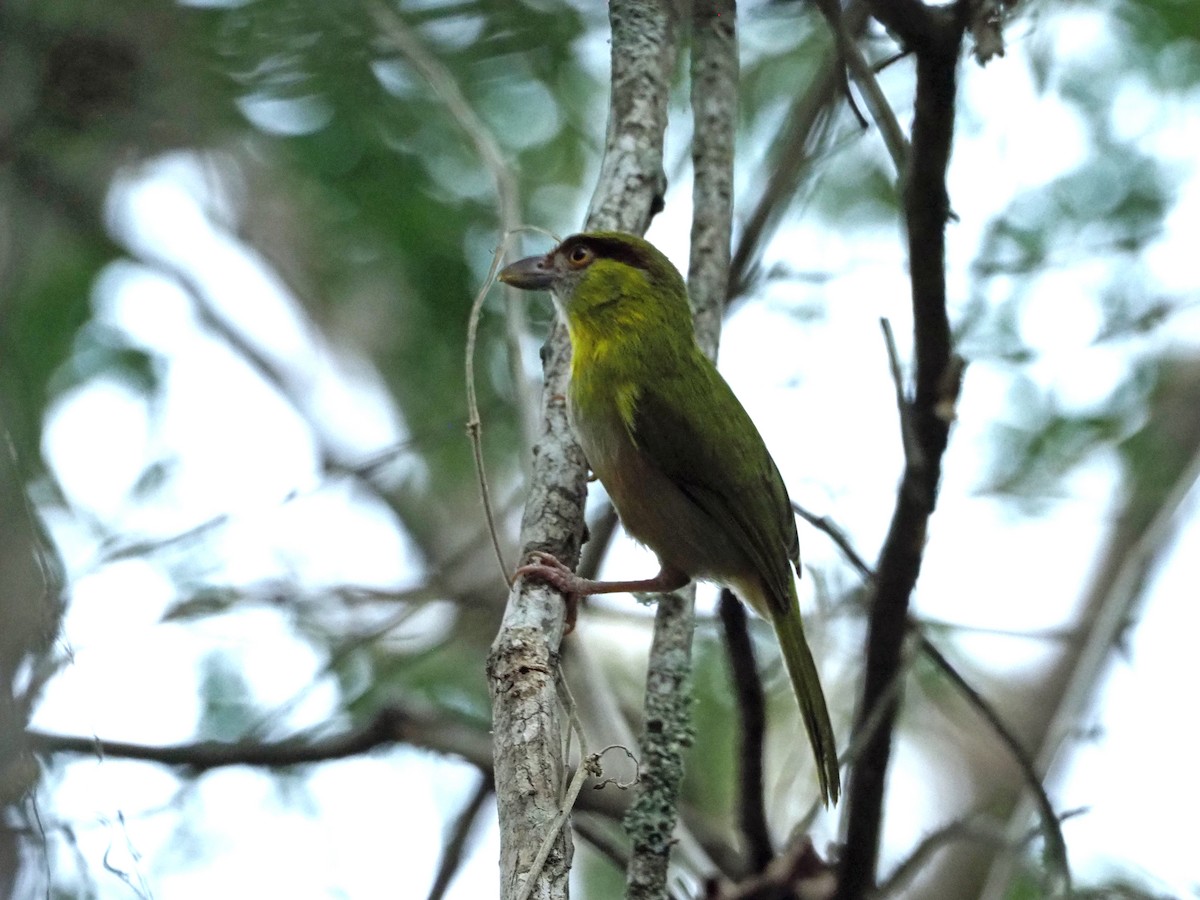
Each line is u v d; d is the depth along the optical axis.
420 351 14.41
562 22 13.54
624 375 10.31
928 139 7.66
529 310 14.05
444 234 13.88
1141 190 12.92
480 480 8.11
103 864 7.95
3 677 8.27
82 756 8.69
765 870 9.73
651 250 10.72
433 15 13.42
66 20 12.64
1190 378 13.79
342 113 13.81
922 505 8.39
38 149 13.03
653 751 8.55
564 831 6.30
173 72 13.10
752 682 9.63
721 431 10.35
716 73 9.91
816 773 10.20
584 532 8.63
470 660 13.41
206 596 11.85
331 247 14.77
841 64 8.45
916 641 9.02
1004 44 7.53
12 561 8.66
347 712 12.28
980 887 12.41
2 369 11.56
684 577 10.42
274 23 13.22
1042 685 13.91
